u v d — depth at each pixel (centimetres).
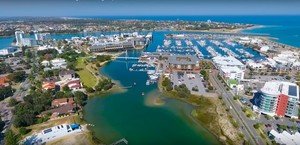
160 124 15312
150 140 13575
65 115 16225
